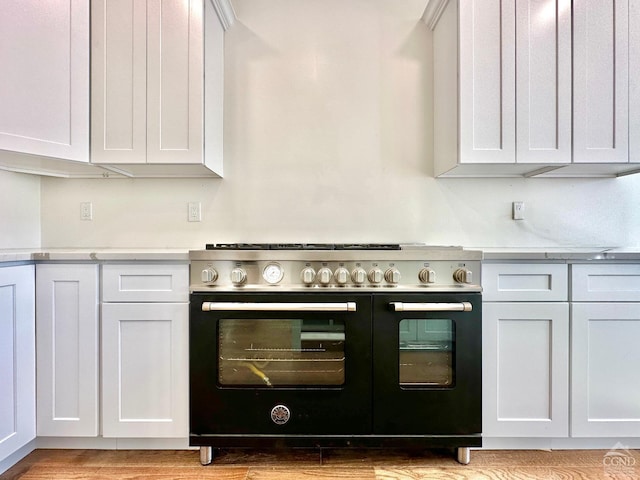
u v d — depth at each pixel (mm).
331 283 1401
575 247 1938
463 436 1414
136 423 1438
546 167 1750
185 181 1966
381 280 1391
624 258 1448
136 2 1597
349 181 1979
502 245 1973
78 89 1569
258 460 1493
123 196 1959
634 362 1459
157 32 1606
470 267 1422
